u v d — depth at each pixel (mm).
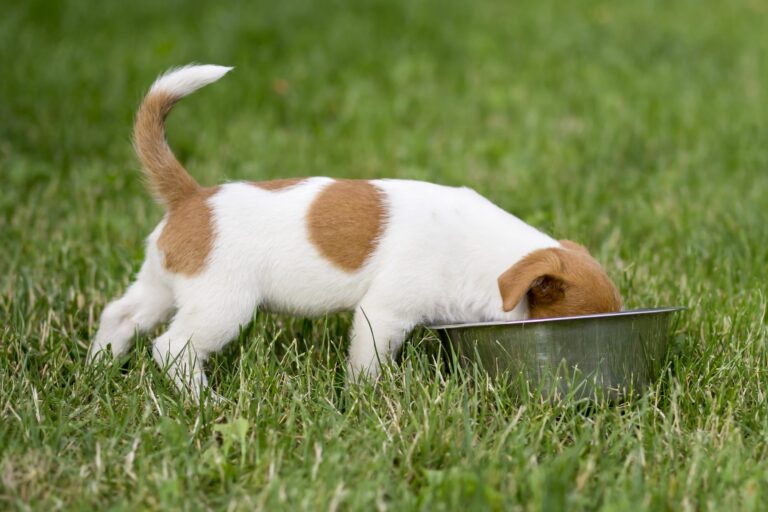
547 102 10328
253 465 3553
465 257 4254
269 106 9875
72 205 6824
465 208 4375
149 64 10820
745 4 15758
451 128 9477
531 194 7305
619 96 10414
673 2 15914
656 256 6043
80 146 8289
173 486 3289
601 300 4109
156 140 4402
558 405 3949
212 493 3412
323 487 3289
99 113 9172
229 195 4293
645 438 3775
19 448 3596
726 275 5641
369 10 14195
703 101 10242
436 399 3924
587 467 3420
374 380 4219
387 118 9586
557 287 4121
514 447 3582
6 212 6602
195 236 4199
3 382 4160
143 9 13477
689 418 4051
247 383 4117
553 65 11836
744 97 10461
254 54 11492
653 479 3457
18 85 9789
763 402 4074
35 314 5035
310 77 10836
